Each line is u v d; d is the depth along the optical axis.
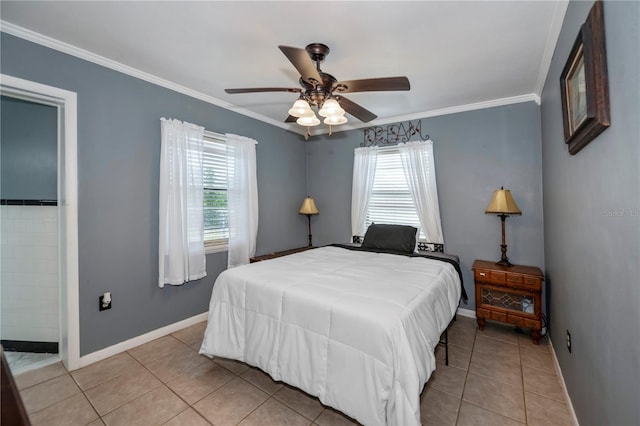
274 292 1.82
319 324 1.57
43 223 2.44
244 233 3.35
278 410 1.68
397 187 3.70
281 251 4.02
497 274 2.67
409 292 1.74
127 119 2.40
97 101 2.22
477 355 2.31
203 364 2.18
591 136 1.17
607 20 0.97
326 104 1.84
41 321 2.48
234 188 3.26
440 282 2.08
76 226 2.10
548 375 2.03
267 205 3.88
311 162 4.51
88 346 2.17
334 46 2.04
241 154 3.34
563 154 1.79
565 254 1.80
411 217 3.60
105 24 1.80
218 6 1.63
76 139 2.10
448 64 2.29
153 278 2.59
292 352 1.66
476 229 3.17
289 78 2.59
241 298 1.99
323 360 1.53
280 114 3.64
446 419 1.61
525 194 2.89
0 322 2.48
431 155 3.35
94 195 2.20
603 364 1.15
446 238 3.36
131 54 2.17
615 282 1.01
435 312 1.82
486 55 2.16
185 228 2.71
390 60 2.23
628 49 0.83
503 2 1.59
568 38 1.56
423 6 1.62
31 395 1.82
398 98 3.01
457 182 3.28
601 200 1.13
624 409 0.95
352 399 1.40
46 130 2.43
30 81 1.89
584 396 1.41
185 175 2.71
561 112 1.78
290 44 2.02
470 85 2.68
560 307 1.99
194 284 2.93
